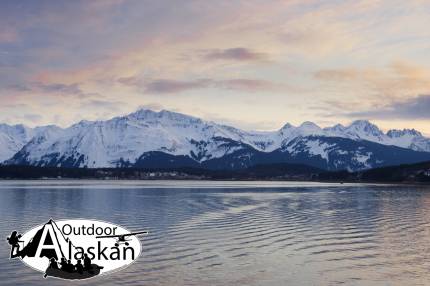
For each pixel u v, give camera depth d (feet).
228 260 157.58
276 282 133.08
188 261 156.15
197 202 406.41
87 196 488.44
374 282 133.69
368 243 189.67
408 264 153.38
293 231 220.64
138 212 309.63
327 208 346.74
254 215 292.61
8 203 383.24
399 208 346.33
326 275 140.15
